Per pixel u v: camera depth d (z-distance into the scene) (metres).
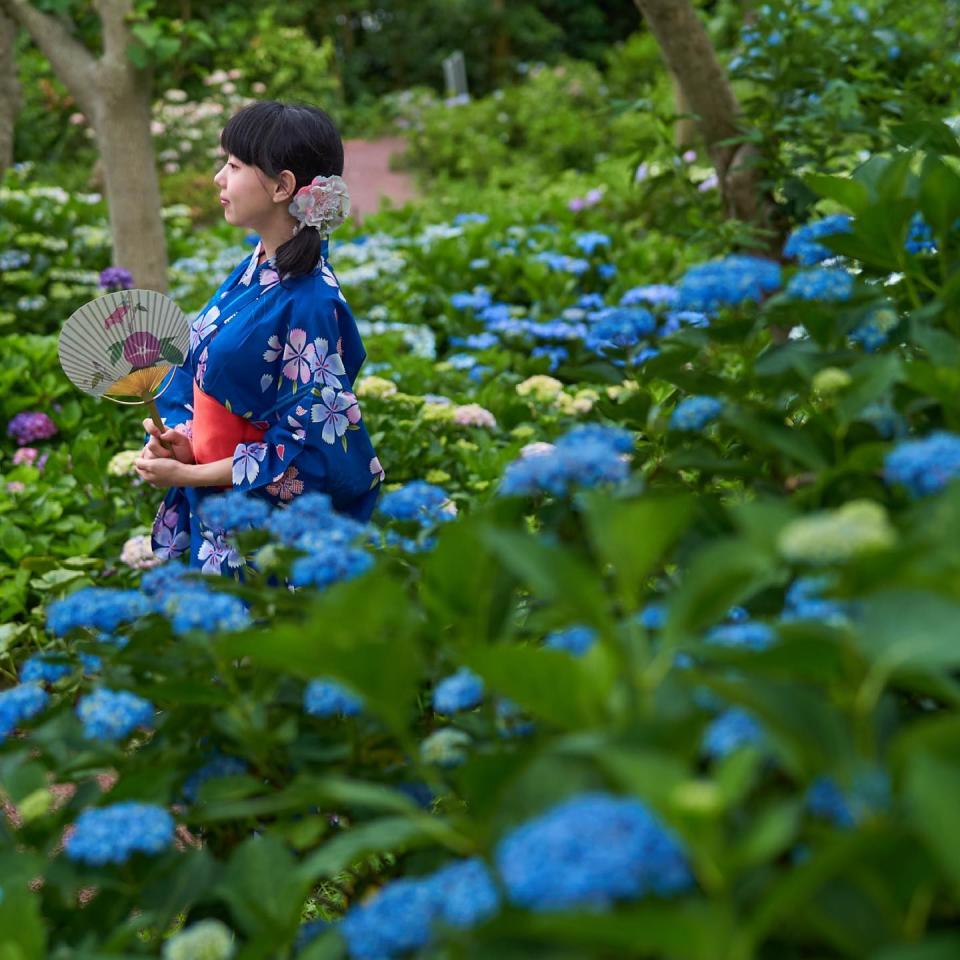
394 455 4.35
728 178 4.69
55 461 4.94
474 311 6.34
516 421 4.62
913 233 2.03
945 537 1.13
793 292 1.74
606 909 0.89
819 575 1.33
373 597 1.17
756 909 0.97
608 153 13.15
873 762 1.04
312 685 1.44
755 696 1.02
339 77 18.91
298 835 1.42
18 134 13.30
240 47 15.91
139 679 1.61
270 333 2.73
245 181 2.74
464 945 1.01
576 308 6.21
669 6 4.41
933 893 0.97
